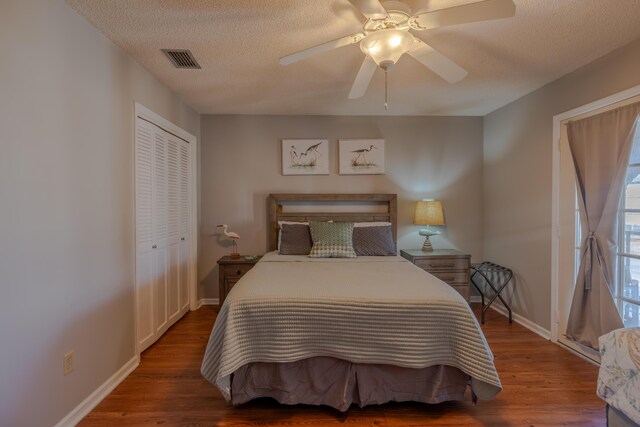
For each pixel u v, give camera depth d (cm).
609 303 213
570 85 249
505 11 136
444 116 374
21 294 137
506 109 331
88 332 179
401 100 319
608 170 215
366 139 369
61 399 158
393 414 175
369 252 313
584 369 221
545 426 165
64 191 161
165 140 281
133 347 224
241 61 230
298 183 370
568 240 254
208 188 366
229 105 332
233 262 325
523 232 305
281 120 368
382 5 144
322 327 170
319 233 315
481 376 158
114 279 203
